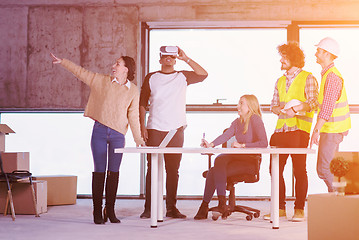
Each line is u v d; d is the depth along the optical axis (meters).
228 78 7.34
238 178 4.88
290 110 4.87
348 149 7.21
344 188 3.35
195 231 4.19
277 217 4.34
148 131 5.17
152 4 7.40
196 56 7.45
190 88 7.32
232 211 5.06
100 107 4.63
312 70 7.35
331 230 3.21
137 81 7.37
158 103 5.15
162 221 4.81
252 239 3.80
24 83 7.52
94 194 4.68
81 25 7.49
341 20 7.28
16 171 5.30
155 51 7.60
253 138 4.89
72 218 5.09
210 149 4.08
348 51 7.32
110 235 4.00
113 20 7.46
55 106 7.47
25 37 7.54
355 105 7.13
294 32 7.33
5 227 4.46
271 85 7.30
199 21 7.34
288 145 4.99
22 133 7.61
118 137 4.69
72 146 7.55
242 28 7.53
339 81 4.80
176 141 5.12
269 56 7.38
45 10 7.54
